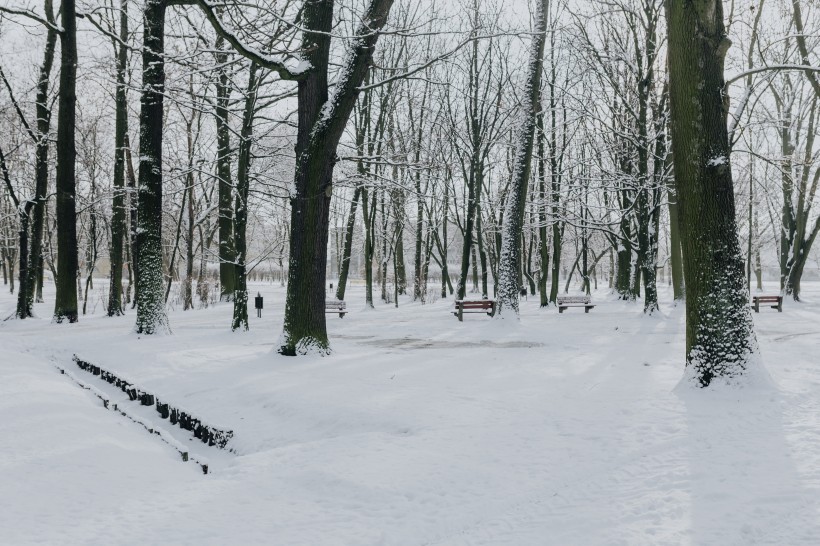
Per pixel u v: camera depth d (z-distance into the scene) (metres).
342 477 5.04
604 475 5.04
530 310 26.25
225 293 29.45
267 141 20.17
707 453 5.46
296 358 11.34
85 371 11.74
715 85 7.98
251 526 4.18
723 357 7.77
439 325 18.89
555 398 7.86
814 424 6.25
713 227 7.89
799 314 21.48
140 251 14.70
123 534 4.04
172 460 6.28
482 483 4.93
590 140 23.69
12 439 6.02
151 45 14.23
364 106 26.03
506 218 17.81
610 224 20.84
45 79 21.52
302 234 11.75
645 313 20.30
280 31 12.55
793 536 3.77
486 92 23.94
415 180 27.91
